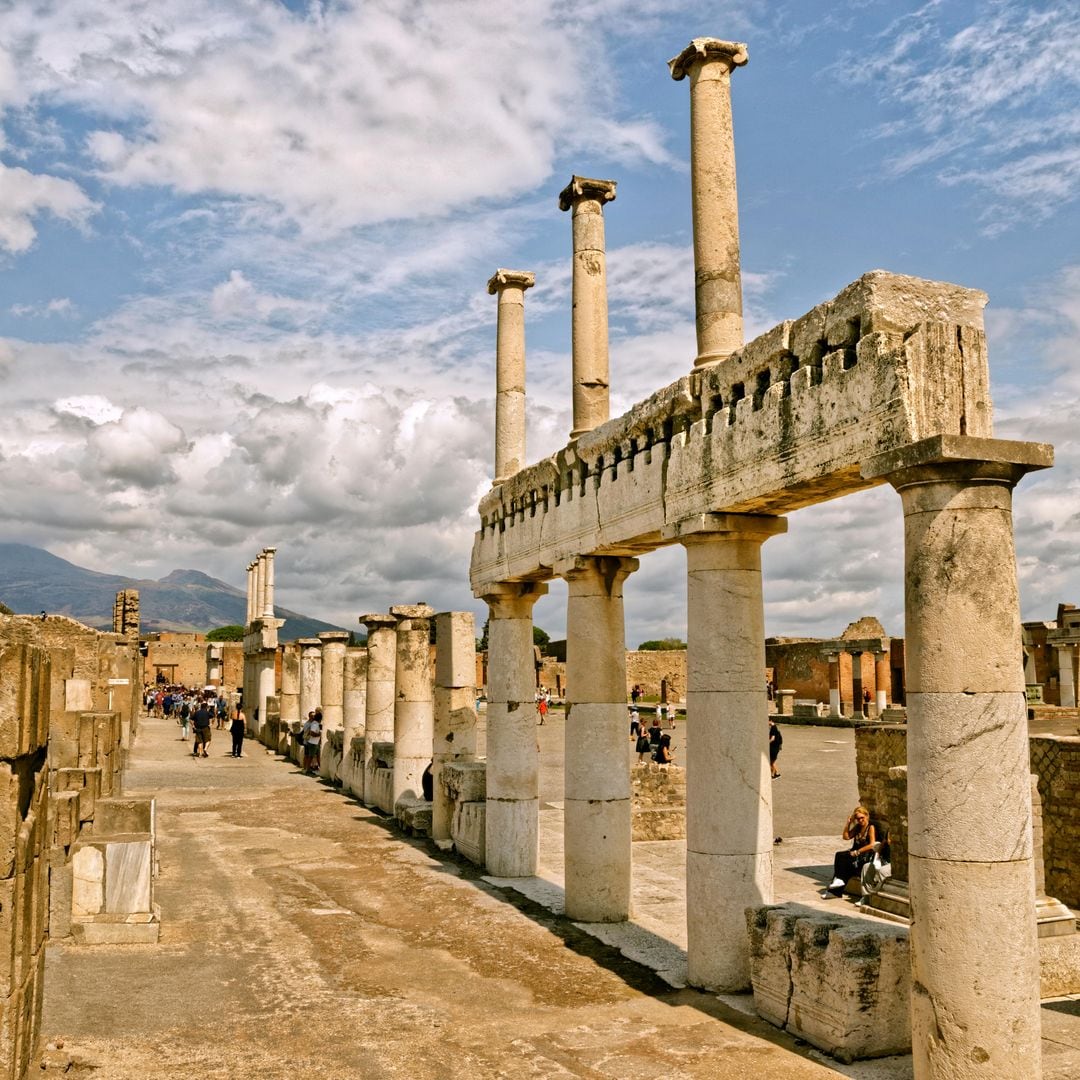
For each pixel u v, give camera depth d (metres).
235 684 77.12
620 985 11.32
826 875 17.45
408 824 21.69
